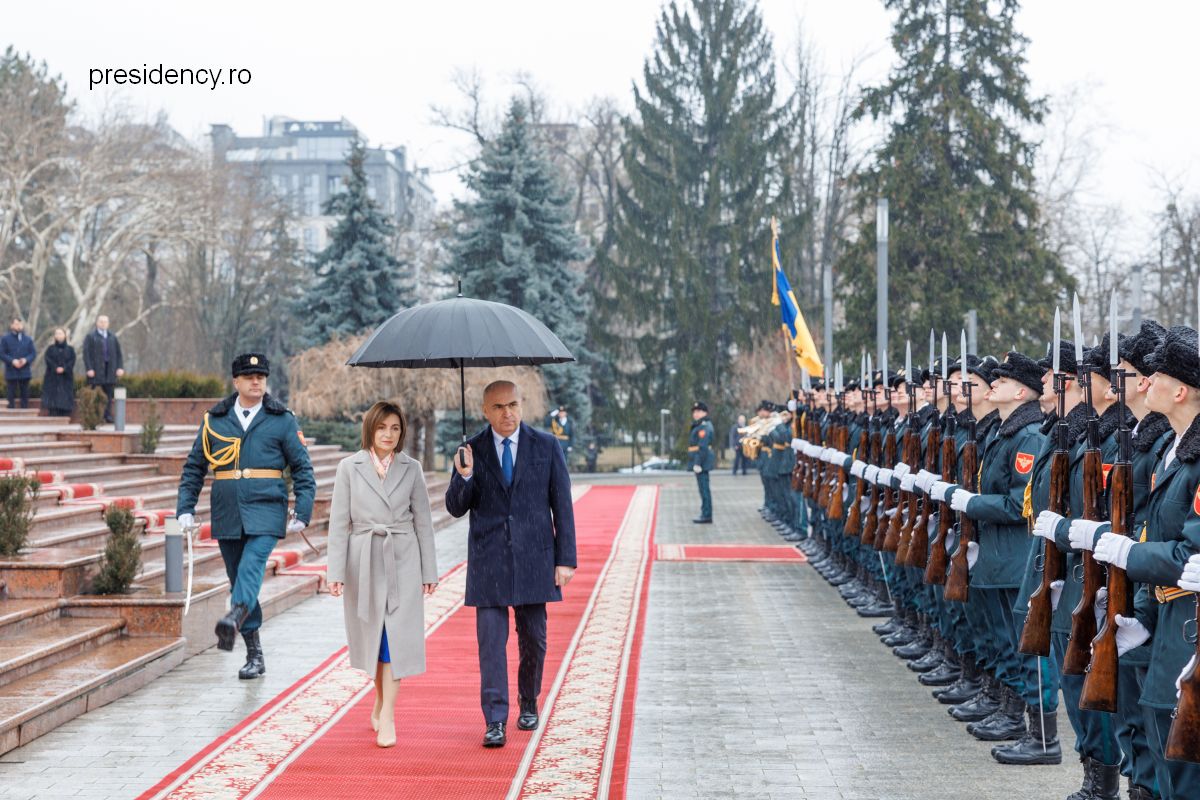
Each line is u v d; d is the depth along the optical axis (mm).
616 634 10312
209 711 7637
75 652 8242
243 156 112688
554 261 41562
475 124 52031
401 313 7059
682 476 39750
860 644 9891
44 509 11734
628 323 47844
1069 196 47875
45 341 43875
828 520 13117
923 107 39406
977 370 7336
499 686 6902
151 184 38094
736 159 46656
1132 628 4684
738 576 14039
